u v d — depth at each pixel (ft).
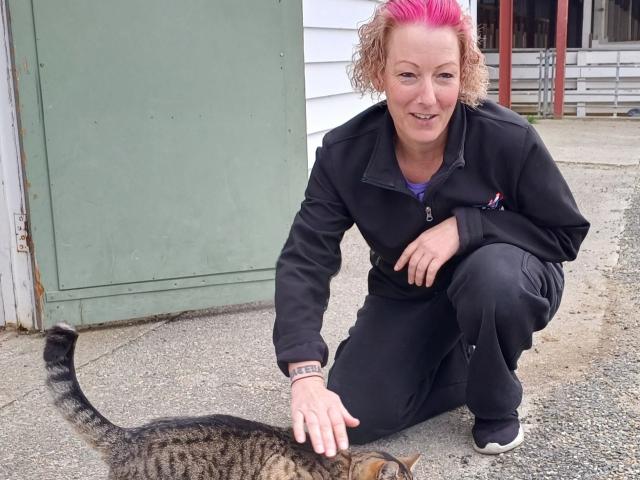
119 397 10.34
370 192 8.06
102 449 7.43
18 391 10.60
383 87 7.82
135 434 7.44
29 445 9.21
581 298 13.60
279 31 12.82
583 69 41.29
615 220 18.97
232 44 12.57
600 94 41.24
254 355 11.63
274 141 13.11
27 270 12.48
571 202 8.19
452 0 7.30
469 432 9.20
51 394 7.49
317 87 19.40
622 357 11.02
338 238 8.25
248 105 12.84
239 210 13.10
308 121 19.10
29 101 11.68
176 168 12.63
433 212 8.08
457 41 7.28
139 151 12.37
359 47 7.92
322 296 7.93
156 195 12.60
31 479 8.48
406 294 8.98
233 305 13.84
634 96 40.88
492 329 7.87
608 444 8.68
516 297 7.79
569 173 25.20
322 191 8.19
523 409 9.56
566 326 12.30
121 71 12.05
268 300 13.66
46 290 12.37
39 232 12.14
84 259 12.44
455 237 7.99
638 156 28.22
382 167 7.79
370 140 7.98
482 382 8.27
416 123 7.36
